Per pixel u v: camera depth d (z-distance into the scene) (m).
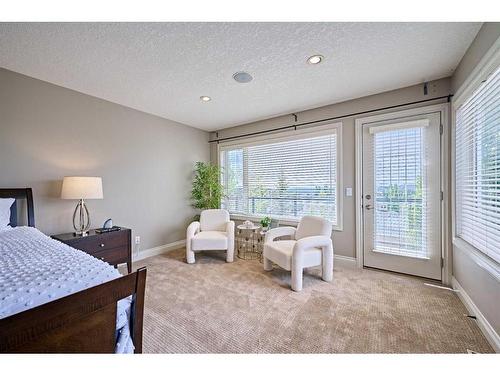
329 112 3.16
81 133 2.76
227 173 4.41
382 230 2.78
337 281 2.51
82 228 2.56
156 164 3.63
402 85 2.55
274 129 3.71
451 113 2.32
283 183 3.65
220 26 1.59
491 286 1.52
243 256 3.51
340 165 3.07
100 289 0.81
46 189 2.48
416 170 2.55
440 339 1.53
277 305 2.00
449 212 2.36
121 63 2.08
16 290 0.85
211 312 1.89
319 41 1.77
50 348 0.70
